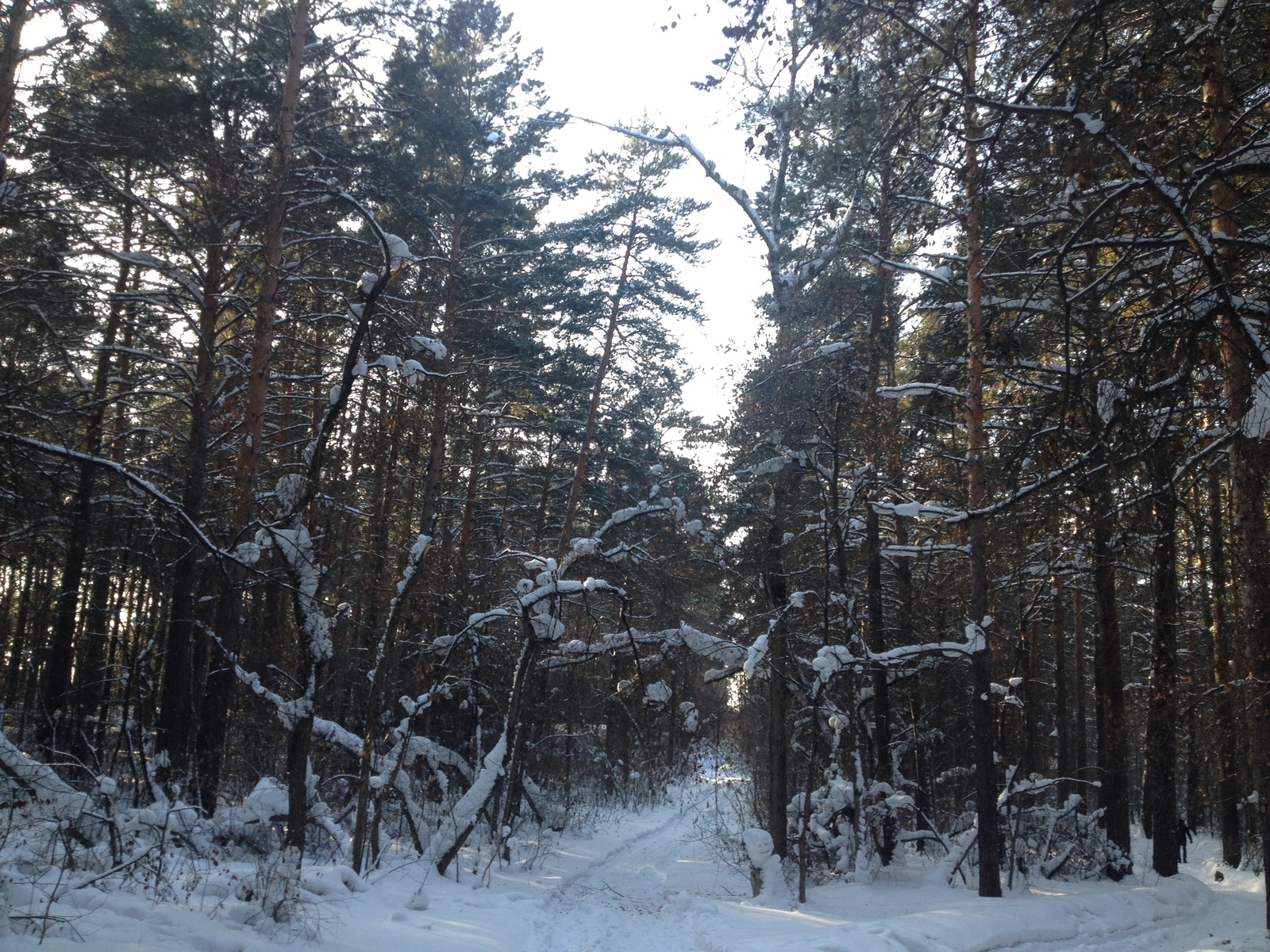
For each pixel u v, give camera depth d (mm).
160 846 9031
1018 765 16422
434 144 17969
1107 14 9500
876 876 15430
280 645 16078
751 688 19188
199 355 16172
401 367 9781
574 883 15305
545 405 28484
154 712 14984
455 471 24938
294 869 8641
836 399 17016
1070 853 16594
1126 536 12922
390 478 19688
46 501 13109
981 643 14062
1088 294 10711
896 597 20578
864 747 19891
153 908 7785
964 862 16203
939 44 10930
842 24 10586
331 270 17750
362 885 10547
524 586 15539
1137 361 9117
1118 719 17109
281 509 9898
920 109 10578
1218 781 13664
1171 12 8680
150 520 14984
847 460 17891
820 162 14133
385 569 18859
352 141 16781
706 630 30672
